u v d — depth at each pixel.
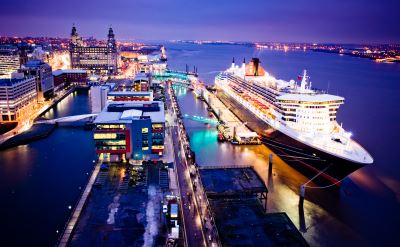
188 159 140.38
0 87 188.38
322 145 124.00
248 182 109.62
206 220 95.19
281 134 143.88
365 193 122.94
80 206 99.19
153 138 136.12
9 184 120.00
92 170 124.56
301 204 110.50
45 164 138.38
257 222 87.19
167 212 95.88
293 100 140.12
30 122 196.75
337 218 105.44
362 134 199.00
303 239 80.31
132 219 93.00
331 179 122.94
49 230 93.62
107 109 157.38
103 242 82.94
